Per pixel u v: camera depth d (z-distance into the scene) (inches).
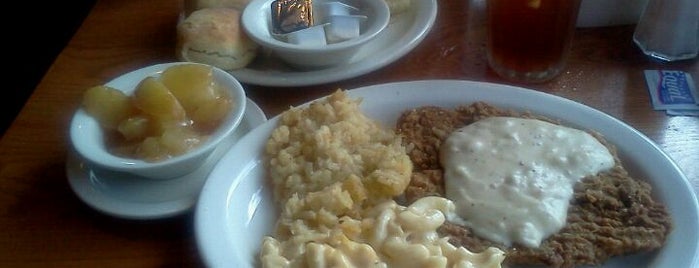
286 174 17.8
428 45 24.0
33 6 46.8
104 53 24.6
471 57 23.3
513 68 21.7
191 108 19.0
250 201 17.8
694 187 17.6
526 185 16.5
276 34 23.0
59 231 17.7
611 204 16.2
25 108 22.1
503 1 20.5
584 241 15.5
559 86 21.6
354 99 20.1
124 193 18.2
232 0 24.1
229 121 18.5
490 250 15.1
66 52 24.8
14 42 44.4
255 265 16.0
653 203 16.3
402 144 18.6
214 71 20.0
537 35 20.6
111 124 18.8
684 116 20.1
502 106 19.8
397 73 22.8
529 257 15.3
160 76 19.7
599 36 23.5
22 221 18.1
